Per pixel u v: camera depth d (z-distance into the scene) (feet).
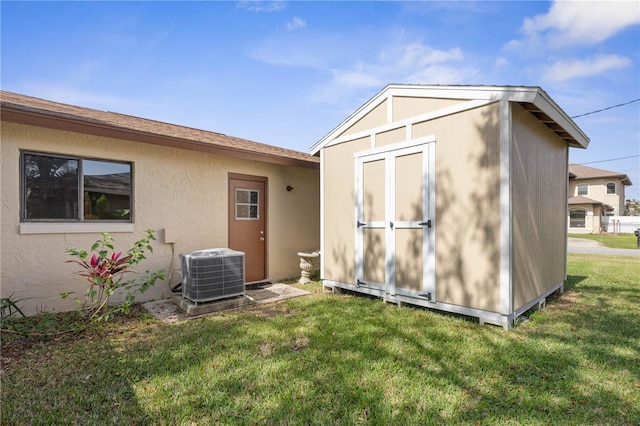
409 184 15.43
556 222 17.76
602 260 33.09
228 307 15.87
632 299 17.11
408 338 11.54
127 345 11.08
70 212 14.84
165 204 17.88
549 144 16.66
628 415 7.08
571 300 16.93
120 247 16.17
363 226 17.60
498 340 11.27
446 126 14.05
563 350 10.39
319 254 22.29
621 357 9.87
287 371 9.09
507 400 7.65
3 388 8.22
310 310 15.33
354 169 18.16
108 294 13.71
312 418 7.00
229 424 6.81
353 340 11.35
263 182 23.13
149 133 15.66
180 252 18.43
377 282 16.94
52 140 14.17
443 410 7.30
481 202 12.89
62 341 11.46
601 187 94.79
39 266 13.93
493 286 12.56
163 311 15.38
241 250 21.76
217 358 9.96
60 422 6.91
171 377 8.78
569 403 7.54
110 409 7.35
